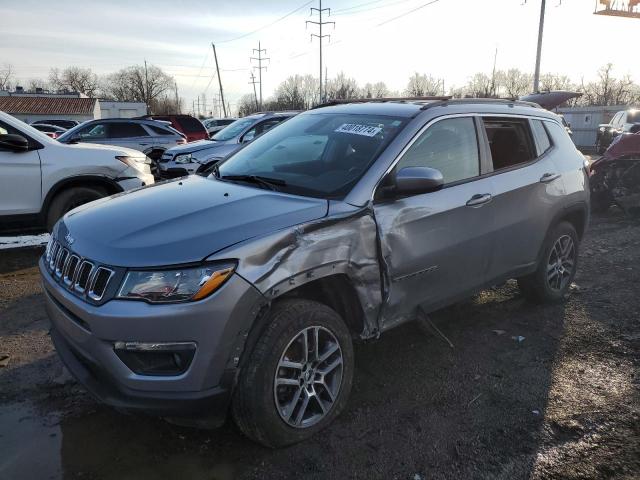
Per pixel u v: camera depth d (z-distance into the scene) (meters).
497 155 4.25
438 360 3.93
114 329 2.49
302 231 2.82
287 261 2.73
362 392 3.46
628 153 9.27
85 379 2.71
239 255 2.58
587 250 7.07
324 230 2.91
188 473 2.70
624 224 8.87
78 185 6.60
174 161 10.02
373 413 3.23
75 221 3.15
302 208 2.97
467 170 3.88
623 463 2.82
